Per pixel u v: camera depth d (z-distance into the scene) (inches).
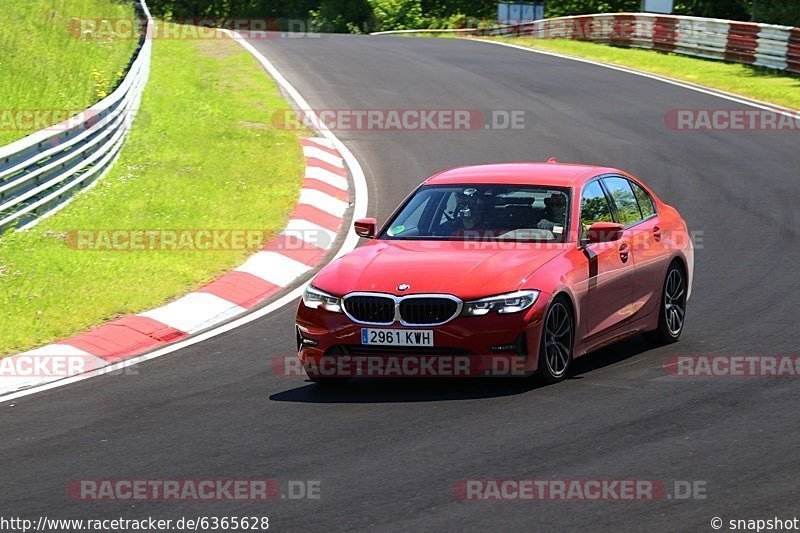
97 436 603.8
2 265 962.1
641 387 663.1
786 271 983.6
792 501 474.3
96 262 991.6
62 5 2443.4
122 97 1453.0
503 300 645.9
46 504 500.1
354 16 5196.9
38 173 1096.2
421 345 646.5
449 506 477.1
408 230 740.7
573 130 1738.4
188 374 732.0
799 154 1555.1
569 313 685.3
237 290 957.8
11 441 601.6
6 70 1780.3
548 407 623.5
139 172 1337.4
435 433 582.6
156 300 906.7
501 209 735.1
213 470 538.3
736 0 3690.9
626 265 740.7
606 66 2501.2
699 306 884.6
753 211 1234.0
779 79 2215.8
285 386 694.5
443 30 4458.7
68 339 808.9
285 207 1243.8
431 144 1646.2
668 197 1311.5
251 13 5388.8
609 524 453.1
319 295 673.6
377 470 527.5
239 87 2025.1
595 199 754.8
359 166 1509.6
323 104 1927.9
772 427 578.6
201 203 1222.3
